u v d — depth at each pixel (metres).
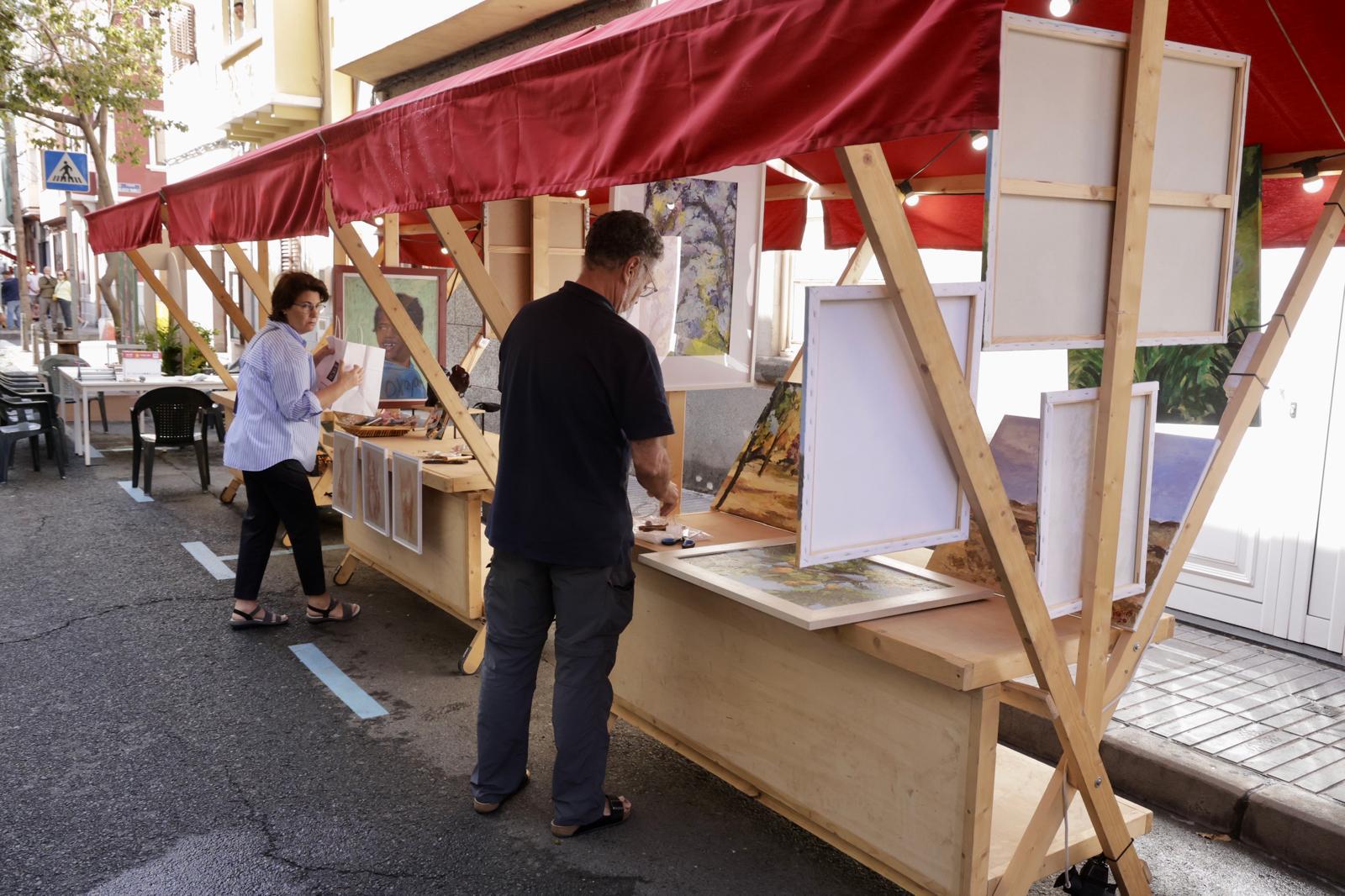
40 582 5.69
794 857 3.05
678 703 3.33
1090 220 2.21
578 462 2.89
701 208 3.76
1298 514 4.55
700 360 3.87
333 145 3.85
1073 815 2.86
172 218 6.10
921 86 1.70
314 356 5.20
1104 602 2.40
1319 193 3.48
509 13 8.41
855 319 2.20
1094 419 2.36
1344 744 3.59
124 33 14.78
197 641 4.80
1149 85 2.15
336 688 4.27
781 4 1.93
